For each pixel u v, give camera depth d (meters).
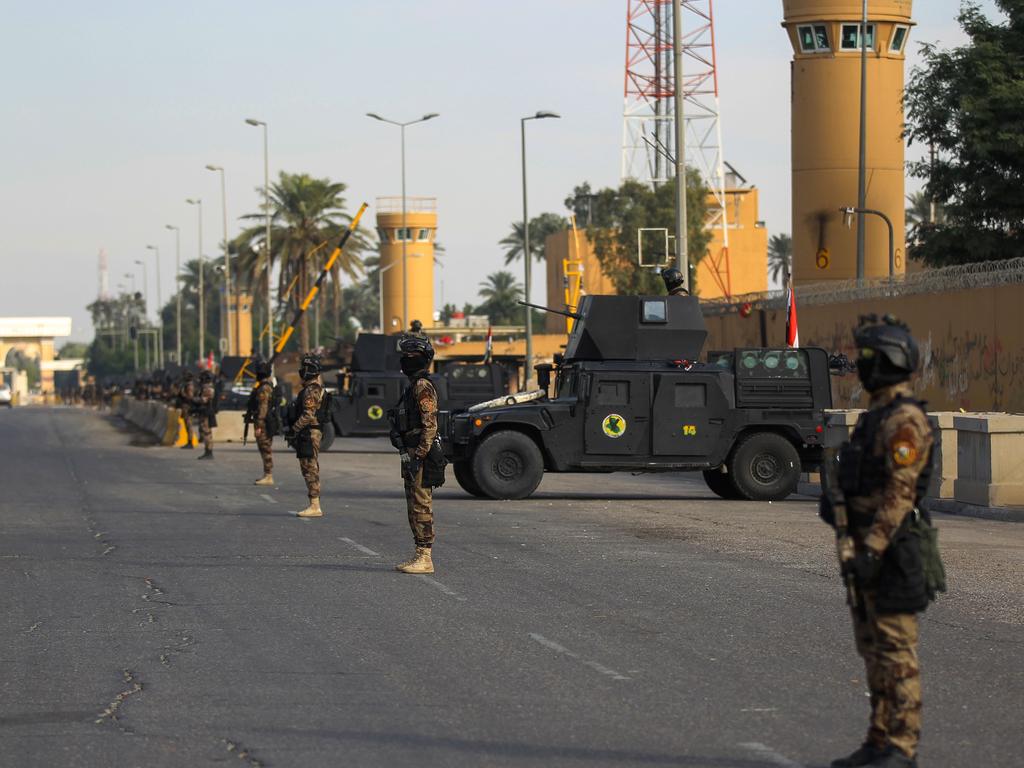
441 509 22.94
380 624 12.03
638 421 24.52
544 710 8.87
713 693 9.33
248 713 8.82
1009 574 14.77
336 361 63.25
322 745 8.03
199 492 27.27
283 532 19.55
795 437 25.02
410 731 8.34
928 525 7.23
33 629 11.85
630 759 7.68
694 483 29.98
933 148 42.94
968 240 41.38
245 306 150.00
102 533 19.50
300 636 11.47
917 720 7.23
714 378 24.67
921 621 12.05
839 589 13.97
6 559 16.56
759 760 7.65
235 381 67.06
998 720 8.55
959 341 36.19
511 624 12.02
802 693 9.33
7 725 8.53
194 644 11.13
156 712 8.86
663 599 13.37
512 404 24.92
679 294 26.11
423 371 15.27
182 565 15.99
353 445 48.78
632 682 9.68
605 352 25.47
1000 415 22.27
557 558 16.48
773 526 20.11
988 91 40.94
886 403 7.26
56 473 33.66
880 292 40.28
